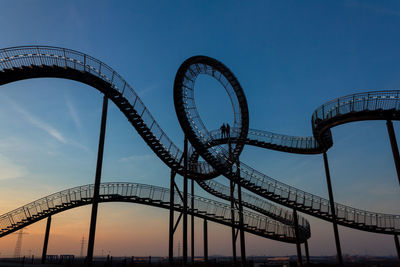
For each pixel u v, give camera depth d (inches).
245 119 1176.2
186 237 910.4
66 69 760.3
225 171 970.1
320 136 957.8
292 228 960.3
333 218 926.4
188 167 1067.9
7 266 869.2
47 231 945.5
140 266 923.4
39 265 870.4
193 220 1224.8
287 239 955.3
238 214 988.6
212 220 971.9
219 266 1011.3
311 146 1114.7
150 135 918.4
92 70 807.7
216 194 1241.4
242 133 1173.1
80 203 917.2
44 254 927.7
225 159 967.6
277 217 1124.5
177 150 1026.7
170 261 912.3
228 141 1208.8
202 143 977.5
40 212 951.0
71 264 880.9
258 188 970.1
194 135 986.1
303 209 941.2
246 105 1177.4
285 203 954.1
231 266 995.9
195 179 1144.8
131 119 885.8
